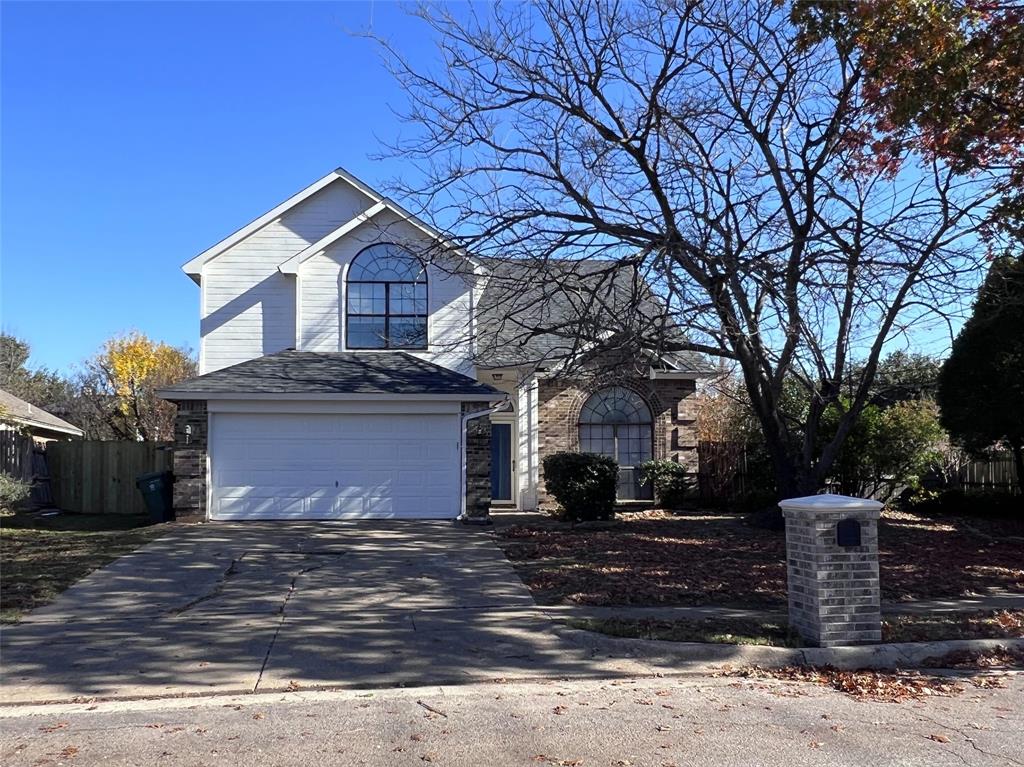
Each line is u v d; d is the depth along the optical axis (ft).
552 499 68.39
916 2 35.45
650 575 37.96
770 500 63.93
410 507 55.98
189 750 18.67
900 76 36.73
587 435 69.92
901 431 62.75
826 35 39.55
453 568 40.01
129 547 44.70
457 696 22.74
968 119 38.63
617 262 44.45
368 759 18.04
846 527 27.20
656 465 67.97
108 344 143.13
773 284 42.83
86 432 123.03
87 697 22.84
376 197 62.90
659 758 18.02
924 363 68.95
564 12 43.21
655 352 50.24
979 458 67.00
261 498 55.42
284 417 55.77
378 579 37.63
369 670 25.17
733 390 74.79
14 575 37.81
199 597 34.32
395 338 62.54
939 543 49.01
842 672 25.38
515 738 19.33
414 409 56.24
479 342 63.52
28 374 155.22
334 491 55.72
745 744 18.88
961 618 30.68
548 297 44.98
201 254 63.05
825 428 62.59
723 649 26.43
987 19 36.76
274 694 23.08
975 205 43.21
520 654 26.86
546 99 44.24
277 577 37.96
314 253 62.34
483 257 46.93
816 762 17.76
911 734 19.52
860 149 44.19
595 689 23.45
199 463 55.01
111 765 17.79
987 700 22.33
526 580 37.52
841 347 50.29
